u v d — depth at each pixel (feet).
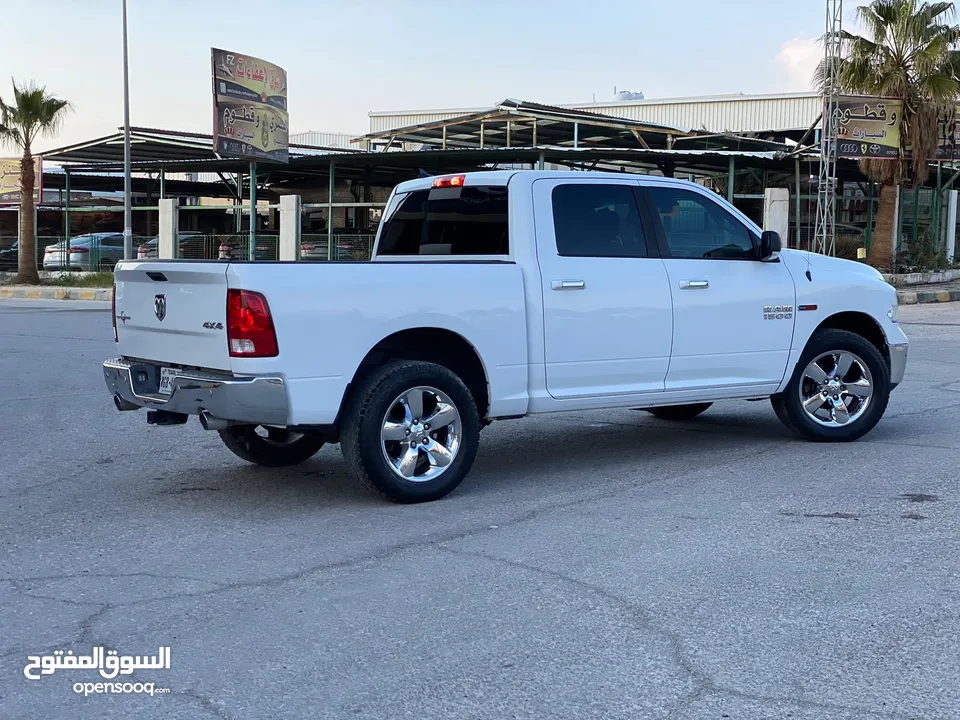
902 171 84.79
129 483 22.13
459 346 20.83
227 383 18.17
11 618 14.02
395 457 19.97
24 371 39.47
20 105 101.76
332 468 23.62
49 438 27.14
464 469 20.43
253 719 11.03
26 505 20.27
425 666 12.28
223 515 19.39
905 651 12.55
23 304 82.23
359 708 11.23
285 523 18.76
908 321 59.82
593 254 22.00
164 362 20.02
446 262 20.26
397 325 19.44
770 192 84.28
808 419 25.20
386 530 18.17
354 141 109.91
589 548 16.87
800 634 13.11
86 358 43.39
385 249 24.53
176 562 16.44
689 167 101.65
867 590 14.67
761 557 16.25
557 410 21.72
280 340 18.28
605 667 12.19
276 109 97.55
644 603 14.26
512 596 14.62
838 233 108.37
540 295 21.15
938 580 15.07
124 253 104.17
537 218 21.42
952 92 81.46
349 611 14.12
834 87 82.89
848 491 20.52
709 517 18.69
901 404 31.14
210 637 13.26
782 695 11.41
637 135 98.63
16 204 128.47
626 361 22.22
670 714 10.99
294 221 95.96
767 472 22.35
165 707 11.35
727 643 12.85
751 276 23.90
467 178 22.49
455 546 17.12
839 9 82.12
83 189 138.41
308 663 12.41
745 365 23.93
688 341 23.00
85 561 16.55
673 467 23.07
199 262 19.03
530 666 12.24
